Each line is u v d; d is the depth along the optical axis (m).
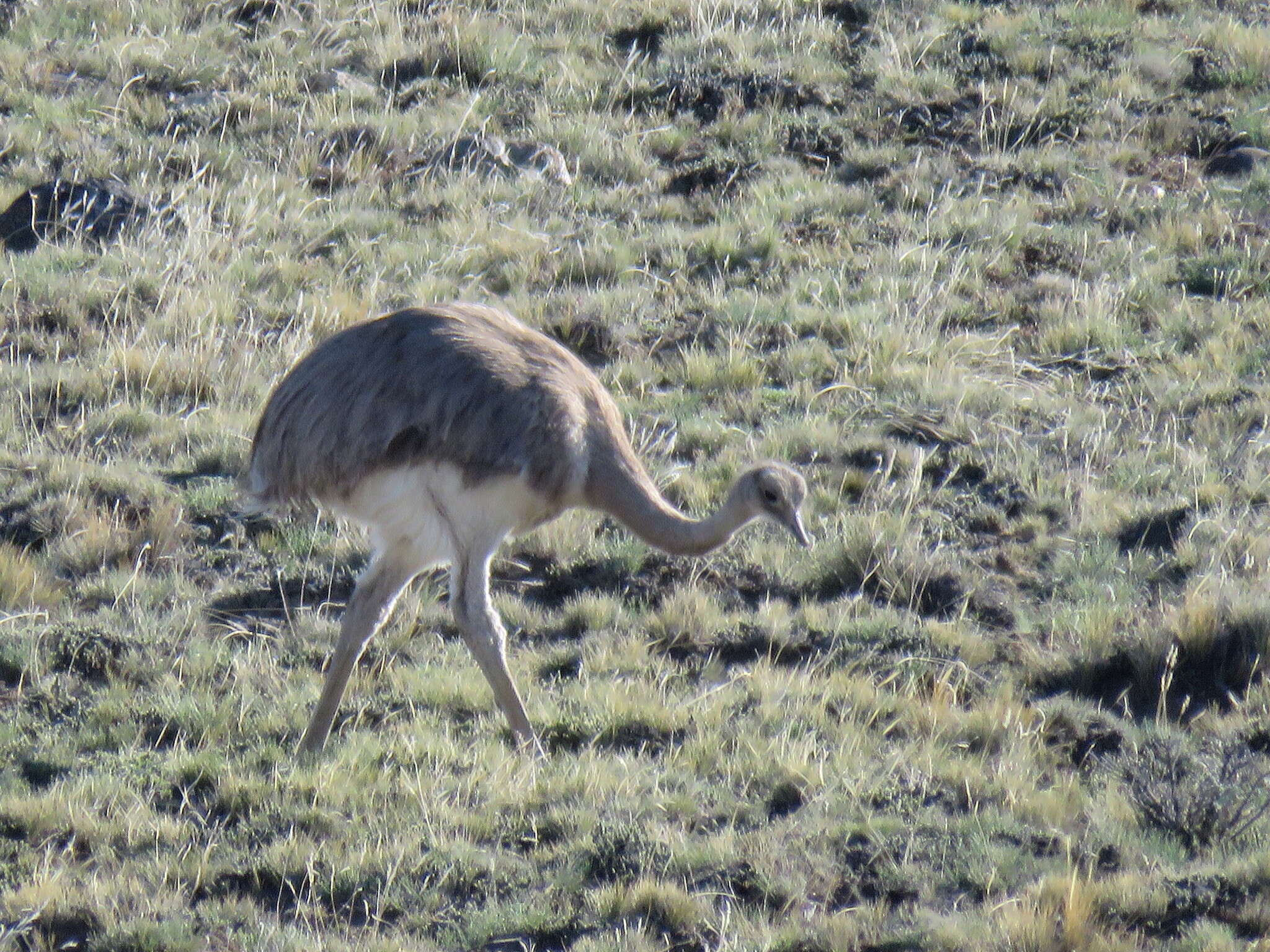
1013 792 22.78
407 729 24.73
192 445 33.78
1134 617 27.91
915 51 56.12
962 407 36.16
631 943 19.45
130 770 23.45
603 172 49.06
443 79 54.09
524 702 25.58
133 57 54.22
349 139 49.59
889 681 26.30
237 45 56.38
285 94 52.50
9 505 30.98
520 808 22.61
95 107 51.09
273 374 36.84
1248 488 31.94
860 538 30.02
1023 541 31.19
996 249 43.81
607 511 24.30
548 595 29.67
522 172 47.91
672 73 54.47
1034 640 27.98
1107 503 31.83
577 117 51.53
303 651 27.33
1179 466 33.31
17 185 45.56
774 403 36.66
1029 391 37.03
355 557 30.28
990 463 33.59
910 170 48.50
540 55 56.22
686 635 27.98
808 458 34.16
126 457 33.31
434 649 27.52
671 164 49.75
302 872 21.12
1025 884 20.83
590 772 23.23
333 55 55.50
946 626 27.94
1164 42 57.25
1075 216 46.47
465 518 23.17
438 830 21.97
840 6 59.25
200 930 20.05
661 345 39.41
